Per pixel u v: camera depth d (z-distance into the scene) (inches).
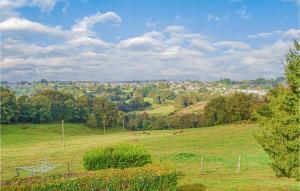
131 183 1113.4
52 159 2805.1
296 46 1424.7
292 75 1425.9
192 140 3496.6
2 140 5748.0
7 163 2728.8
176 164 2144.4
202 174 1781.5
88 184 1048.8
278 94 1496.1
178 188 1428.4
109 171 1167.6
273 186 1427.2
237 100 6003.9
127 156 1424.7
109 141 4402.1
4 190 925.8
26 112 7559.1
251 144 3078.2
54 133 6909.5
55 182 1000.9
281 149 1456.7
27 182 1013.8
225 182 1539.1
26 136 6235.2
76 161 2578.7
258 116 1546.5
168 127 7603.4
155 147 3213.6
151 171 1178.0
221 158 2375.7
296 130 1428.4
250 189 1378.0
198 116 7091.5
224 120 6048.2
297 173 1443.2
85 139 5265.8
